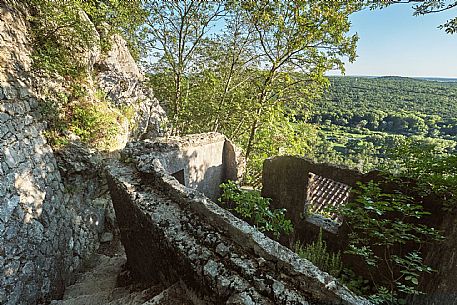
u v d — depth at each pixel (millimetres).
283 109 10961
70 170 4793
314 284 1586
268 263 1800
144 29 7801
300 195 5145
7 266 2994
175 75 9102
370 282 3895
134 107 8062
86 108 5516
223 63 9961
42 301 3518
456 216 3016
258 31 8852
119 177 3189
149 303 2047
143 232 2691
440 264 3033
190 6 7656
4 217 3061
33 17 4891
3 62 3926
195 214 2404
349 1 6832
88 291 3900
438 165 3268
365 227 3412
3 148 3303
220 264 1866
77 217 4840
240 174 7969
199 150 6059
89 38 5328
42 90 4703
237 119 11289
